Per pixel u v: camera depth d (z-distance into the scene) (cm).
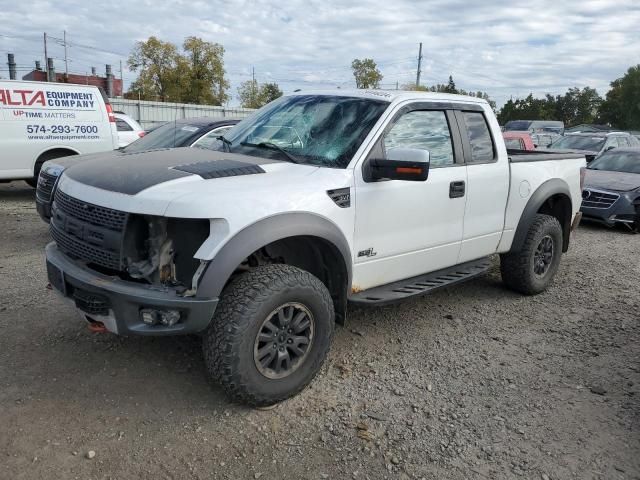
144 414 326
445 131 453
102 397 341
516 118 8550
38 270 586
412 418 335
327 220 348
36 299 494
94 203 321
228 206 304
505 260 547
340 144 388
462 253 475
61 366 376
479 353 429
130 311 304
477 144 482
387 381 378
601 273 668
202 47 4878
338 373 387
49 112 1015
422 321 489
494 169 486
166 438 305
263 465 288
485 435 321
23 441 296
